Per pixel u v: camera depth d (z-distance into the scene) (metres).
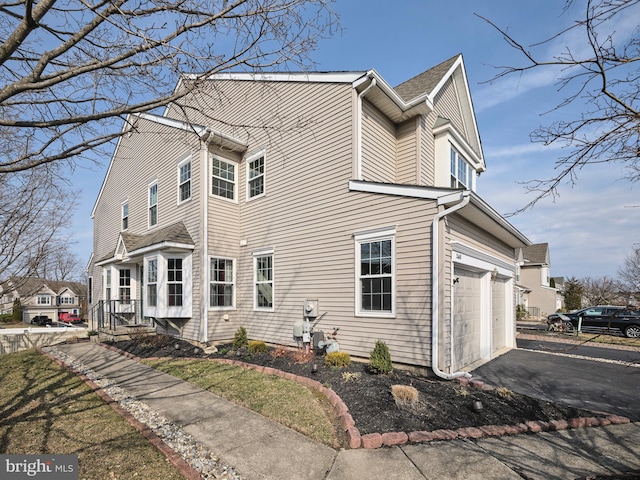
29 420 4.70
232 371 7.15
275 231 9.88
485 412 4.94
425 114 9.90
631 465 3.65
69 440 4.08
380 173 9.02
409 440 4.05
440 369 6.20
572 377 7.29
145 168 13.74
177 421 4.68
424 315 6.53
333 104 8.53
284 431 4.34
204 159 10.31
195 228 10.45
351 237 7.91
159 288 10.30
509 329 11.24
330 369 6.80
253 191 10.82
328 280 8.34
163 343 10.10
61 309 44.75
